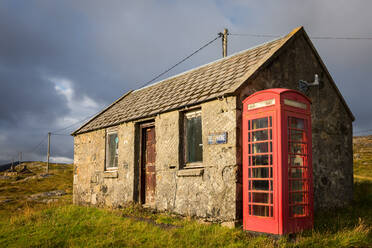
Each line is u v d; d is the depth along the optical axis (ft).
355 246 17.57
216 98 26.13
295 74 29.86
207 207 25.73
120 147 38.34
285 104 20.77
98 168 42.27
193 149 29.37
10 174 180.86
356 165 129.39
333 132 32.76
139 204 33.68
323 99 32.40
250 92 25.52
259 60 28.35
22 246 23.31
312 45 32.12
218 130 25.67
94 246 21.35
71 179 138.72
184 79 38.04
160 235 22.21
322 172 30.45
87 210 34.88
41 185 118.32
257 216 20.77
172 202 29.60
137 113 37.01
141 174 35.55
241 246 18.24
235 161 23.80
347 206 31.73
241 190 23.72
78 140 48.19
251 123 22.24
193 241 20.08
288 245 17.66
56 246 23.04
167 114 31.76
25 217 33.68
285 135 20.40
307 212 21.18
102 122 43.91
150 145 35.27
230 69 31.19
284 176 19.94
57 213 34.78
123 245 21.39
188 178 28.09
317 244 17.65
